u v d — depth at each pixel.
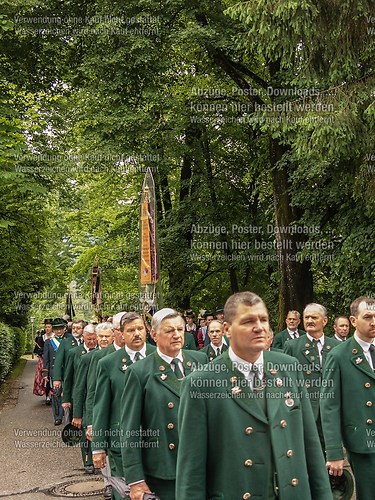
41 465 10.10
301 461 3.41
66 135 21.11
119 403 6.46
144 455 5.21
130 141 18.81
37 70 20.30
